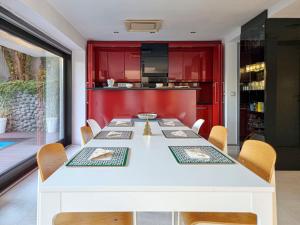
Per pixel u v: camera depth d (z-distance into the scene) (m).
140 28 4.93
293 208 2.71
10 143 3.88
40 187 1.17
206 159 1.62
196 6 3.91
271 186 1.19
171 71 6.68
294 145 4.21
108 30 5.34
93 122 3.36
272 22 4.10
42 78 4.97
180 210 1.18
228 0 3.67
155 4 3.82
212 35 5.89
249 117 4.89
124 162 1.55
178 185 1.18
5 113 3.73
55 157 1.70
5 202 2.82
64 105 5.96
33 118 4.61
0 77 3.56
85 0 3.62
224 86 6.18
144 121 3.76
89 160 1.59
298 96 4.18
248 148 1.78
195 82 6.91
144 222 2.40
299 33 4.12
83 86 6.07
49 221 1.18
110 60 6.63
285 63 4.16
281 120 4.20
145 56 6.61
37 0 3.20
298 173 3.98
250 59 4.75
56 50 5.33
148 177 1.29
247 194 1.18
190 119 4.68
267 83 4.16
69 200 1.18
